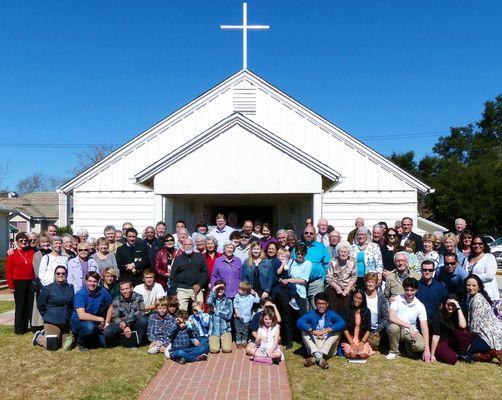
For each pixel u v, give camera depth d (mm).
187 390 6801
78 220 17344
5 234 30438
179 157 13086
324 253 9516
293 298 9031
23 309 9969
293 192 12984
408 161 64000
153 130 17234
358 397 6555
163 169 13133
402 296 8484
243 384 7051
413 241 9656
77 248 9719
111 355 8422
